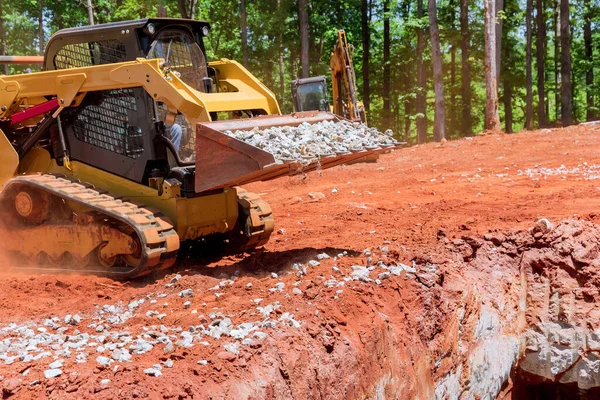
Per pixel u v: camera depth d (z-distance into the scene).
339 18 33.44
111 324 5.75
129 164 7.70
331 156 6.91
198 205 7.66
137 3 27.28
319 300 6.22
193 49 8.24
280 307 6.02
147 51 7.69
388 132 7.93
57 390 4.36
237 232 8.53
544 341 8.70
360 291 6.54
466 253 8.41
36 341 5.23
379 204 12.12
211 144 6.78
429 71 35.97
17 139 8.46
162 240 7.06
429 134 43.59
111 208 7.13
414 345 6.62
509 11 34.53
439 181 14.45
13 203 7.96
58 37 8.14
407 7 34.28
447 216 10.35
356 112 20.20
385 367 6.17
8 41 33.31
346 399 5.58
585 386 8.62
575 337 8.53
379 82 37.44
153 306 6.29
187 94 7.15
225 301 6.31
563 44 29.94
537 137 20.20
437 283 7.45
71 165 8.04
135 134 7.61
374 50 37.06
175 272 7.57
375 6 36.50
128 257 7.31
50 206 7.79
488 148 18.94
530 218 9.73
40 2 29.41
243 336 5.29
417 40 30.42
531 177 13.95
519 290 8.69
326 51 34.50
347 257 7.79
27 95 7.97
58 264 7.77
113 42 7.79
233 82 8.34
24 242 7.91
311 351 5.45
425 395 6.76
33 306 6.34
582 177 13.45
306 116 8.03
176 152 7.55
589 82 38.69
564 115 30.08
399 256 7.77
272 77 35.88
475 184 13.58
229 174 6.72
